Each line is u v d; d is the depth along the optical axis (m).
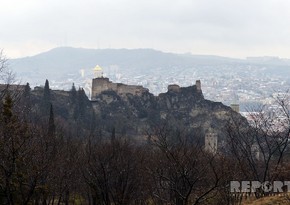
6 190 39.84
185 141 61.31
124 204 53.72
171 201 47.56
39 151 44.75
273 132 56.22
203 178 45.72
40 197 61.56
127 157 57.75
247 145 54.34
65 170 55.62
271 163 58.78
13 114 43.12
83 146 84.62
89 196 65.81
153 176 48.16
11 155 38.94
